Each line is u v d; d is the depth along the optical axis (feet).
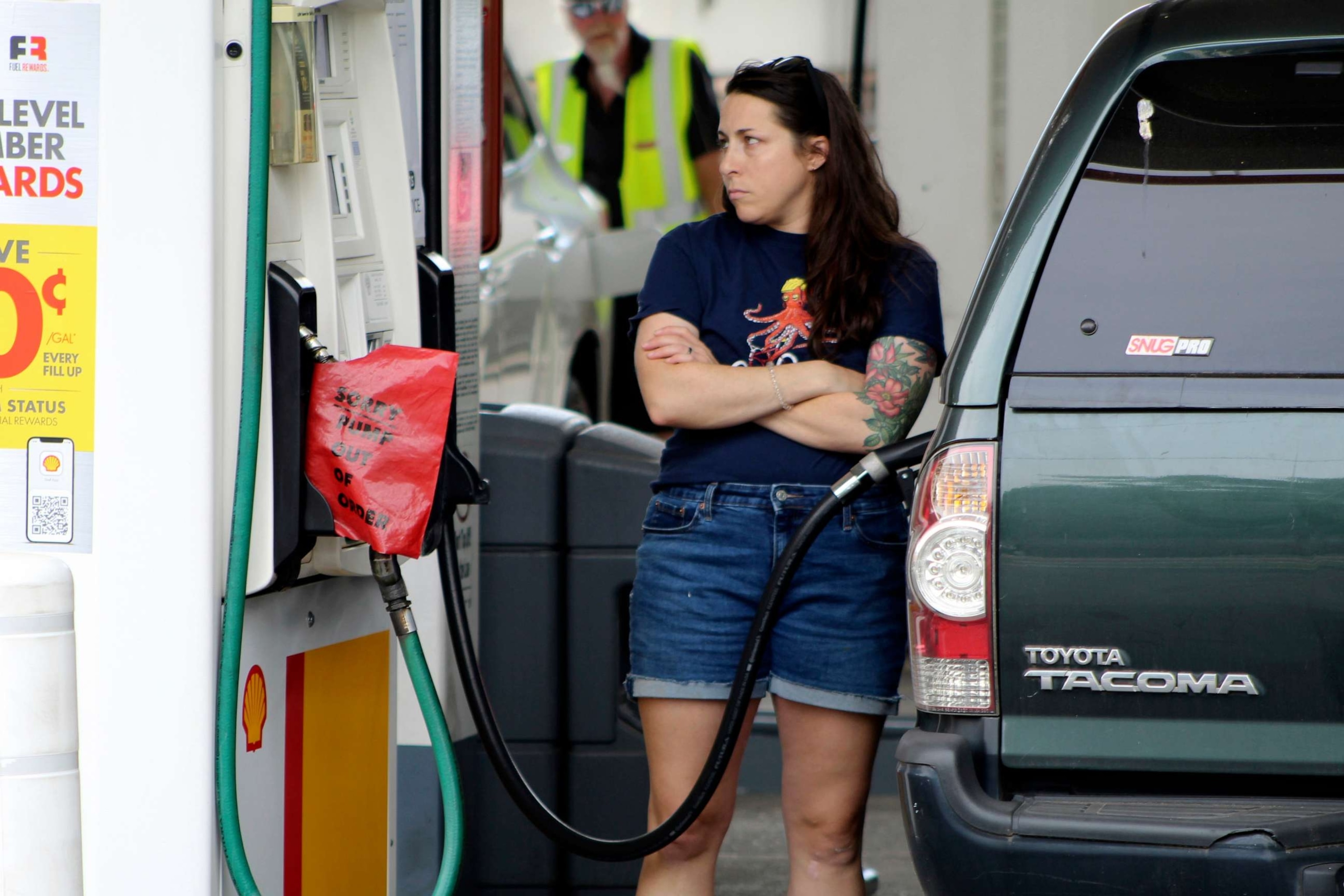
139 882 32.78
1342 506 31.04
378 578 34.76
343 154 37.37
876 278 40.04
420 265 39.01
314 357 33.81
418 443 33.71
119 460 32.48
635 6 88.63
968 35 71.97
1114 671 32.07
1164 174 32.91
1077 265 32.83
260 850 34.86
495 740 37.14
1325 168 32.58
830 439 38.96
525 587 52.60
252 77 32.27
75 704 32.53
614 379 91.71
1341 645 31.09
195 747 32.73
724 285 40.52
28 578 31.83
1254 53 32.91
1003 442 32.55
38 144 32.19
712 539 39.34
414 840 47.47
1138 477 31.94
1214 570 31.58
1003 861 31.53
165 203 32.19
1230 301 32.19
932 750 32.27
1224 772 31.78
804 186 40.29
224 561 33.30
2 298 32.45
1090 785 32.71
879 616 39.40
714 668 39.37
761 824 67.10
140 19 31.94
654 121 89.51
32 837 31.89
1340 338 31.71
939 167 72.43
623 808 52.54
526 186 91.25
